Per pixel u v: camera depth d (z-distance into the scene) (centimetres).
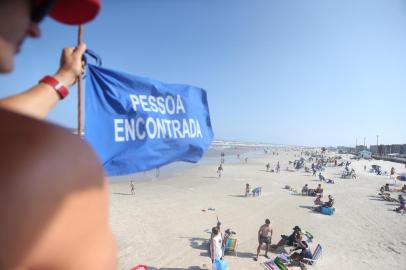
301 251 1355
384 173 5278
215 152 10669
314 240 1644
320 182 3988
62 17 117
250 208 2288
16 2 69
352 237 1733
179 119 417
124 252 1354
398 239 1736
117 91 367
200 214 2038
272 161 7369
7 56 68
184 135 420
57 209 62
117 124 365
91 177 71
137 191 2795
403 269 1344
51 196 61
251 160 7506
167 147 402
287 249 1450
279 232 1758
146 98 388
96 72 358
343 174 4653
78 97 226
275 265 1274
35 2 75
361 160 8788
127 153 368
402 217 2245
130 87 378
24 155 60
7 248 57
